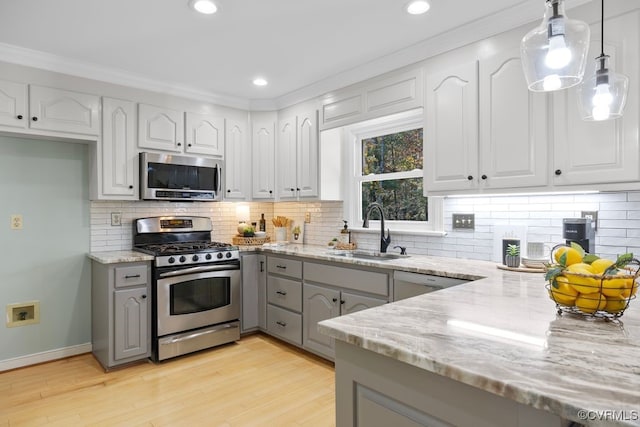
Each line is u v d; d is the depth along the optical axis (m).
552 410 0.67
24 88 2.74
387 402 1.01
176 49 2.71
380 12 2.21
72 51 2.73
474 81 2.34
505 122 2.20
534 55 1.11
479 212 2.66
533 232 2.39
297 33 2.47
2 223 2.95
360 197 3.66
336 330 1.08
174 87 3.43
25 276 3.04
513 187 2.17
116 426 2.13
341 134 3.68
